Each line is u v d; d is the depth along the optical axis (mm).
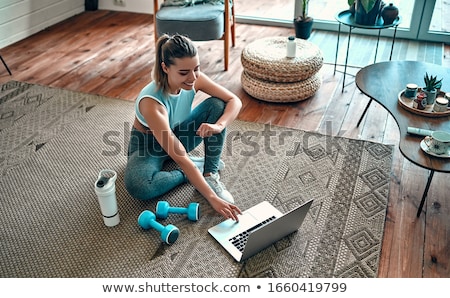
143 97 1769
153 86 1792
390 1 3455
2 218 1917
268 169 2191
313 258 1713
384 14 2648
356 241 1778
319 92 2893
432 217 1893
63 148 2359
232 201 1971
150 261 1714
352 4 2762
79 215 1932
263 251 1746
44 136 2461
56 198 2025
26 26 3807
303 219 1793
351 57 3344
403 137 1847
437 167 1684
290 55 2701
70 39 3775
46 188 2084
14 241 1807
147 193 1903
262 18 3996
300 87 2707
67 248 1773
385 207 1937
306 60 2680
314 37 3678
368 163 2207
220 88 1996
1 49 3596
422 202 1858
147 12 4289
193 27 2895
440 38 3477
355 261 1694
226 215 1749
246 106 2742
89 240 1810
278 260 1708
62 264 1705
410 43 3512
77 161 2262
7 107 2738
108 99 2834
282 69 2637
